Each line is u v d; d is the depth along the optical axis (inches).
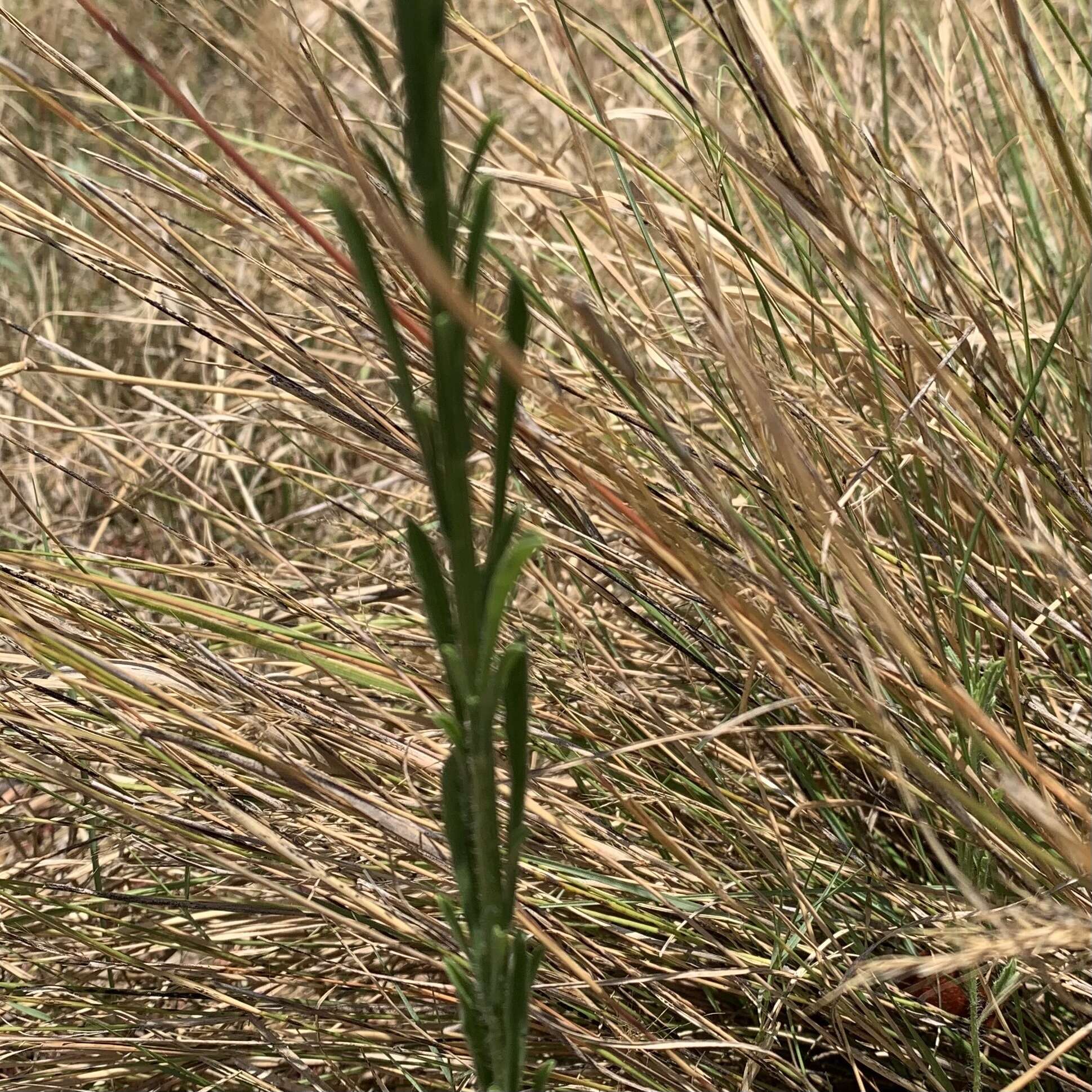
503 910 17.3
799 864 30.8
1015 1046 26.5
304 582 37.2
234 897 34.2
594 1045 26.6
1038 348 38.7
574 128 30.0
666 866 29.6
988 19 45.8
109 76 68.5
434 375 16.0
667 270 37.3
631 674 37.0
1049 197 45.4
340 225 16.0
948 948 25.5
